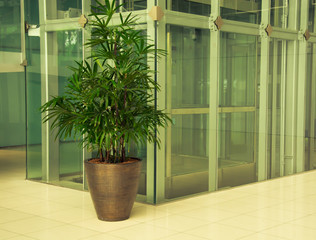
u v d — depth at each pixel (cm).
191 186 555
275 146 666
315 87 715
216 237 402
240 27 604
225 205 514
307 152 719
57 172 628
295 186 614
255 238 400
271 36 644
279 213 481
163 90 518
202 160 568
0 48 664
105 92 447
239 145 615
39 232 420
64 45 607
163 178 523
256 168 641
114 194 446
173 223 445
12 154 939
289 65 673
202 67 563
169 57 522
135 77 456
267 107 650
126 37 459
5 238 403
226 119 597
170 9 519
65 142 614
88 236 406
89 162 458
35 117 650
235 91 606
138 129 442
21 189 606
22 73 1062
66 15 602
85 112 452
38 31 635
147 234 411
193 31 547
